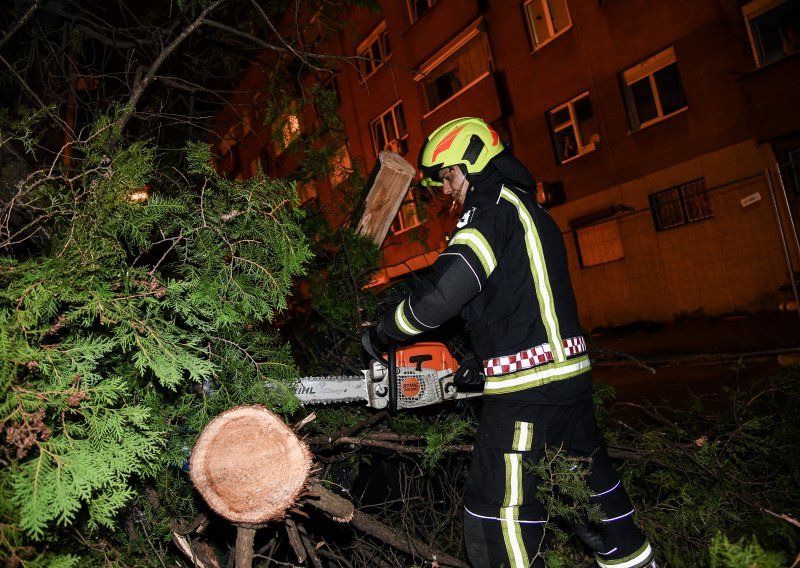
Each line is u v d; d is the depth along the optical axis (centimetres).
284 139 345
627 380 698
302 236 186
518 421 169
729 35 939
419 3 1427
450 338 241
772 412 267
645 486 258
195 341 171
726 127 962
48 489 129
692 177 1019
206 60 392
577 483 160
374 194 298
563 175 1228
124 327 154
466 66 1372
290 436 154
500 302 176
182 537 187
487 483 171
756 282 943
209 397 188
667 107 1058
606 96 1129
